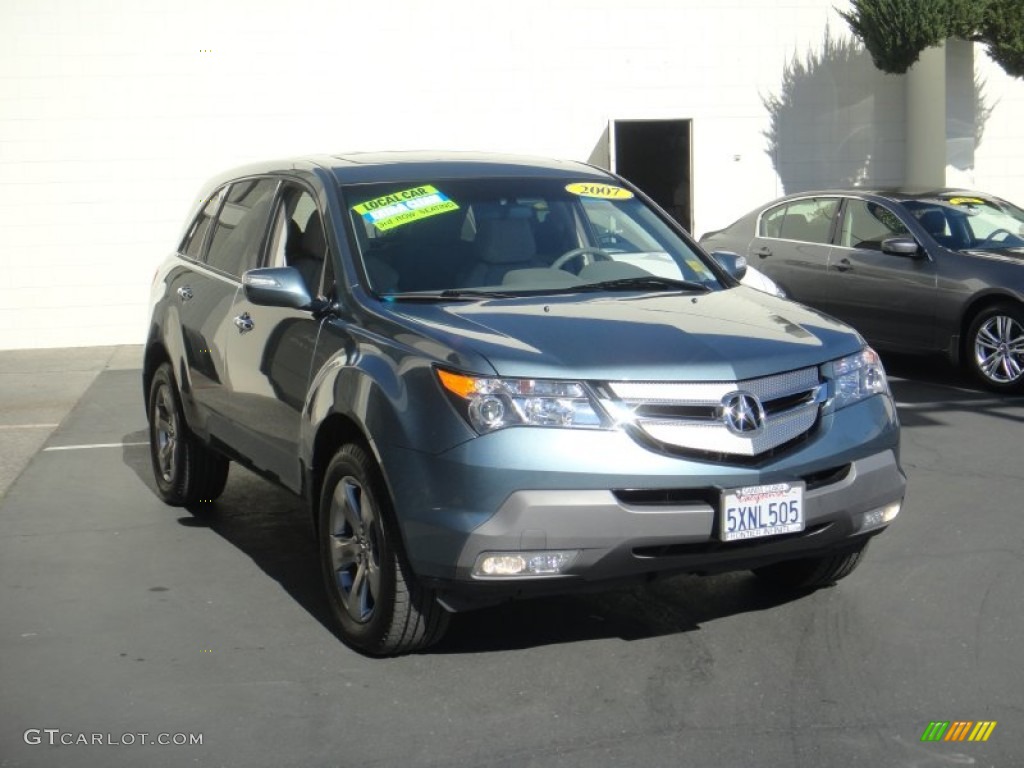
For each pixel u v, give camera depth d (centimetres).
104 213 1479
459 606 474
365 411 493
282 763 422
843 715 448
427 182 613
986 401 1020
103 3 1457
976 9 1458
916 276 1103
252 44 1488
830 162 1625
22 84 1455
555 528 452
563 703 464
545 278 577
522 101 1545
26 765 424
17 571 644
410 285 559
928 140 1600
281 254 626
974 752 417
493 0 1525
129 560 660
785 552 492
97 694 484
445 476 460
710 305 551
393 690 480
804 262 1206
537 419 458
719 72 1588
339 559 527
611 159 1562
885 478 510
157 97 1477
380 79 1515
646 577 474
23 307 1479
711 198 1606
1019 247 1111
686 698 466
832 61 1609
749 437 473
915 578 595
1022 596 568
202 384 686
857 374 515
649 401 465
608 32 1554
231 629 553
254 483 823
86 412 1089
